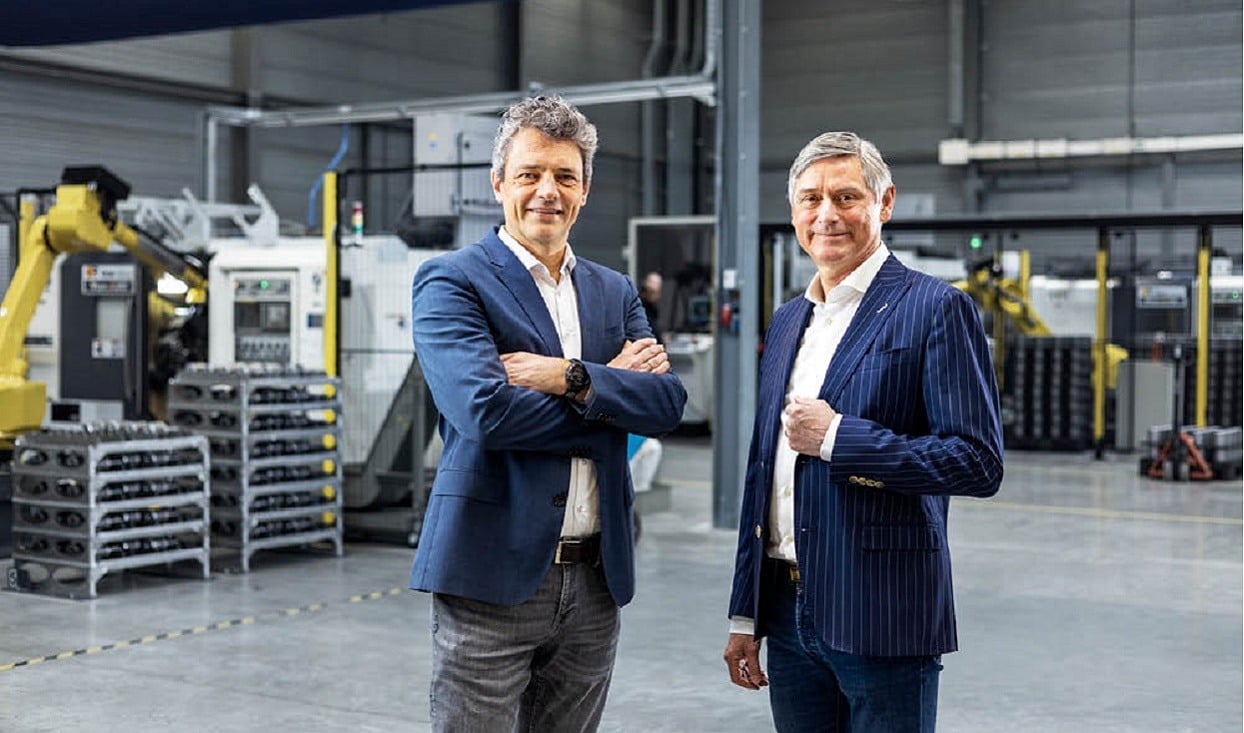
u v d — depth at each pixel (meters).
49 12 7.99
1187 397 14.88
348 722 4.82
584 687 2.83
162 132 14.05
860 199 2.69
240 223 10.27
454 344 2.63
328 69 15.65
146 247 8.29
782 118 19.78
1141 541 9.03
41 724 4.77
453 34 17.12
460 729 2.67
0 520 7.88
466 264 2.72
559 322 2.79
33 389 7.95
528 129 2.71
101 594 7.01
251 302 8.74
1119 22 18.00
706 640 6.07
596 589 2.76
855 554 2.63
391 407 8.58
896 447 2.54
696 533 9.13
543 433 2.60
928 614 2.65
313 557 8.16
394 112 11.81
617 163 18.81
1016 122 18.58
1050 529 9.55
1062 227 13.04
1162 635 6.26
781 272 14.44
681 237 16.06
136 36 8.16
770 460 2.80
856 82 19.33
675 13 19.39
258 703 5.05
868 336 2.66
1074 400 15.01
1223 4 17.48
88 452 6.78
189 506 7.37
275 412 7.85
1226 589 7.38
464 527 2.64
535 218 2.71
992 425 2.59
